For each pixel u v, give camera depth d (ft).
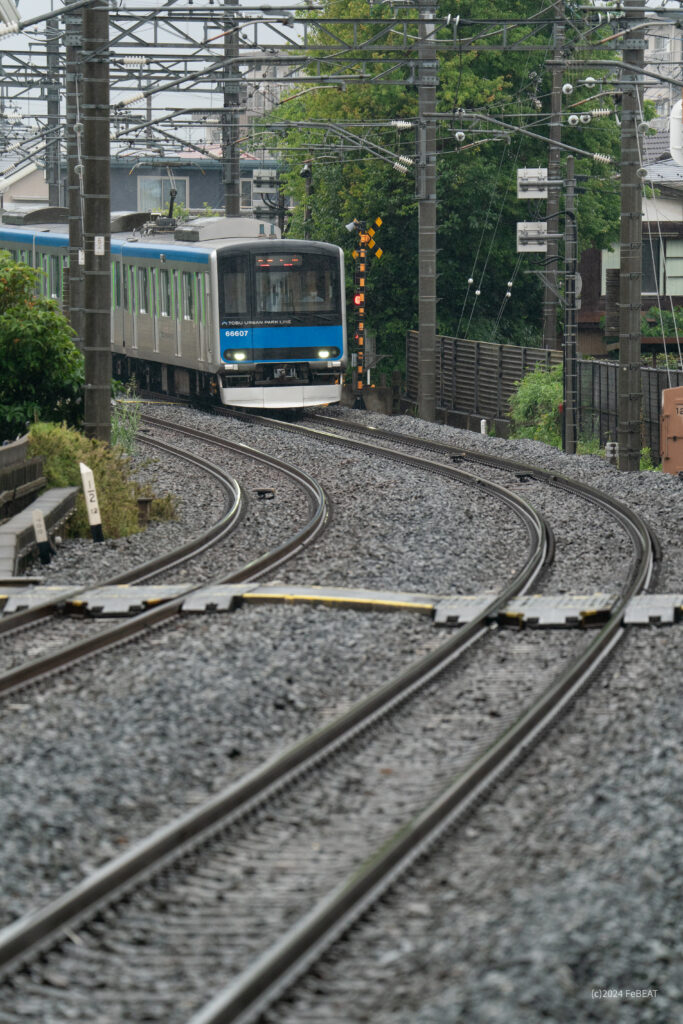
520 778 107.65
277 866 91.09
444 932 79.66
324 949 77.87
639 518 239.91
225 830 96.78
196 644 152.15
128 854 88.89
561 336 574.97
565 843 93.50
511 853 91.81
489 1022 70.38
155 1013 72.33
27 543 210.79
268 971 73.77
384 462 335.88
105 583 189.16
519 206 540.11
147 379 513.45
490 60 539.29
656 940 80.12
